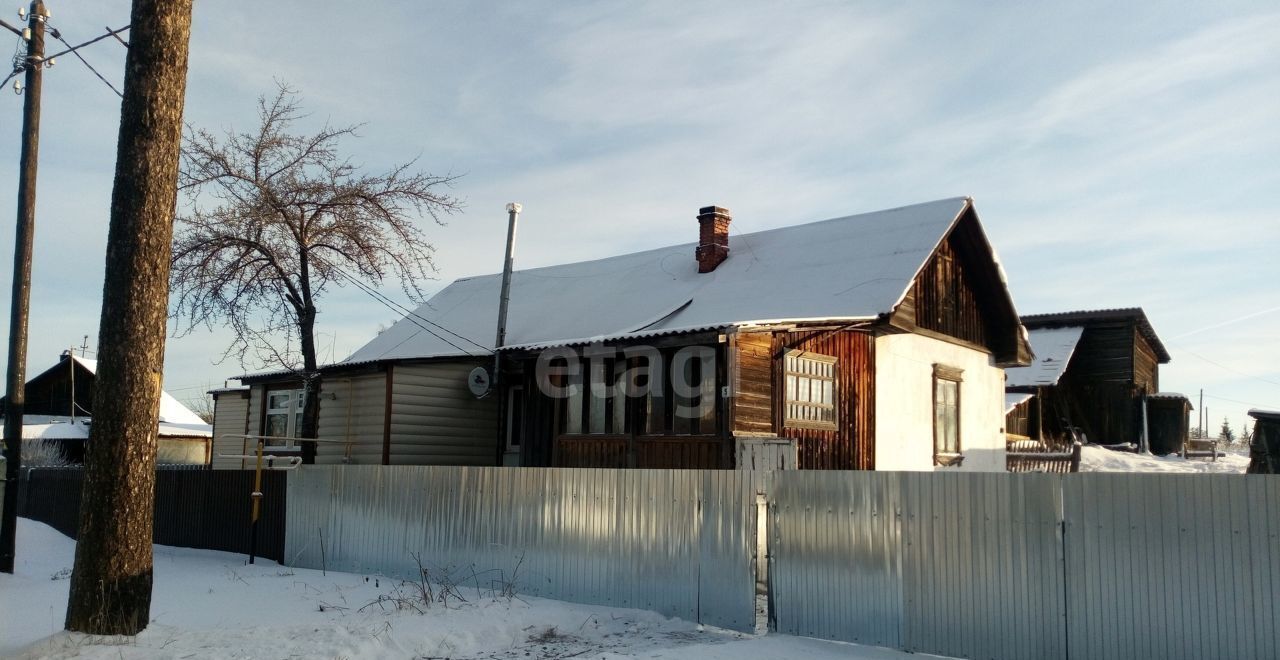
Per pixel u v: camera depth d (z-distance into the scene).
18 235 13.45
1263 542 6.89
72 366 42.94
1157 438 31.47
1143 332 32.81
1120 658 7.40
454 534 12.29
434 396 18.22
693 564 9.90
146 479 8.66
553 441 16.20
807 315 15.52
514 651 8.59
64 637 8.20
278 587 11.91
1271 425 16.22
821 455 15.44
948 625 8.26
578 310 19.38
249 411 21.86
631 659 7.88
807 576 9.10
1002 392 21.55
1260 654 6.82
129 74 8.73
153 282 8.68
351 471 13.84
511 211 19.17
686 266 19.70
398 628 9.19
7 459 13.24
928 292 18.42
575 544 10.97
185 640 8.48
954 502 8.33
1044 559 7.82
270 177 18.80
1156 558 7.31
